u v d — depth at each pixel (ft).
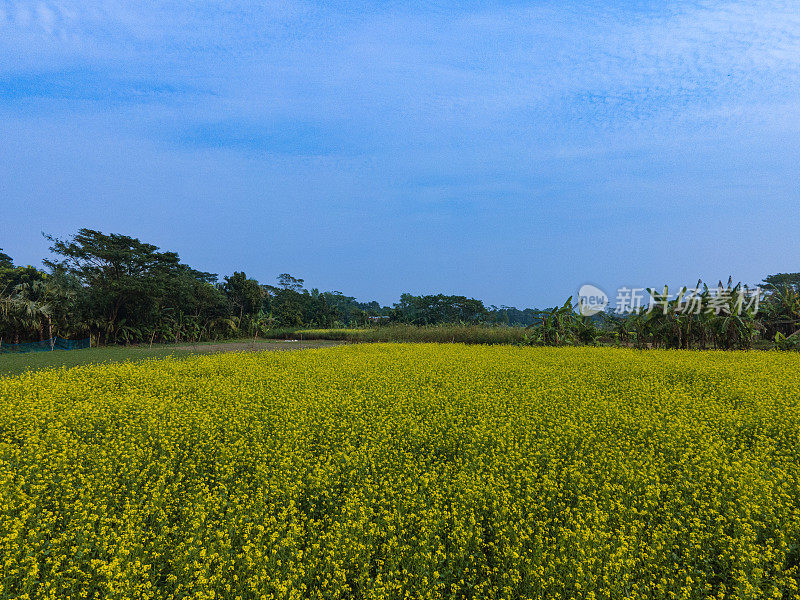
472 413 38.37
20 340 144.05
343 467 27.55
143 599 17.43
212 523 21.75
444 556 18.93
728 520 21.42
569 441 31.63
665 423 35.96
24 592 17.78
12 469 27.27
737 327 92.12
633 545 18.88
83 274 169.99
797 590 17.95
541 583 17.42
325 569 18.74
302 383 50.67
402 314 255.91
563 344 104.63
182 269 213.25
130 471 27.02
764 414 37.42
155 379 53.47
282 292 286.25
